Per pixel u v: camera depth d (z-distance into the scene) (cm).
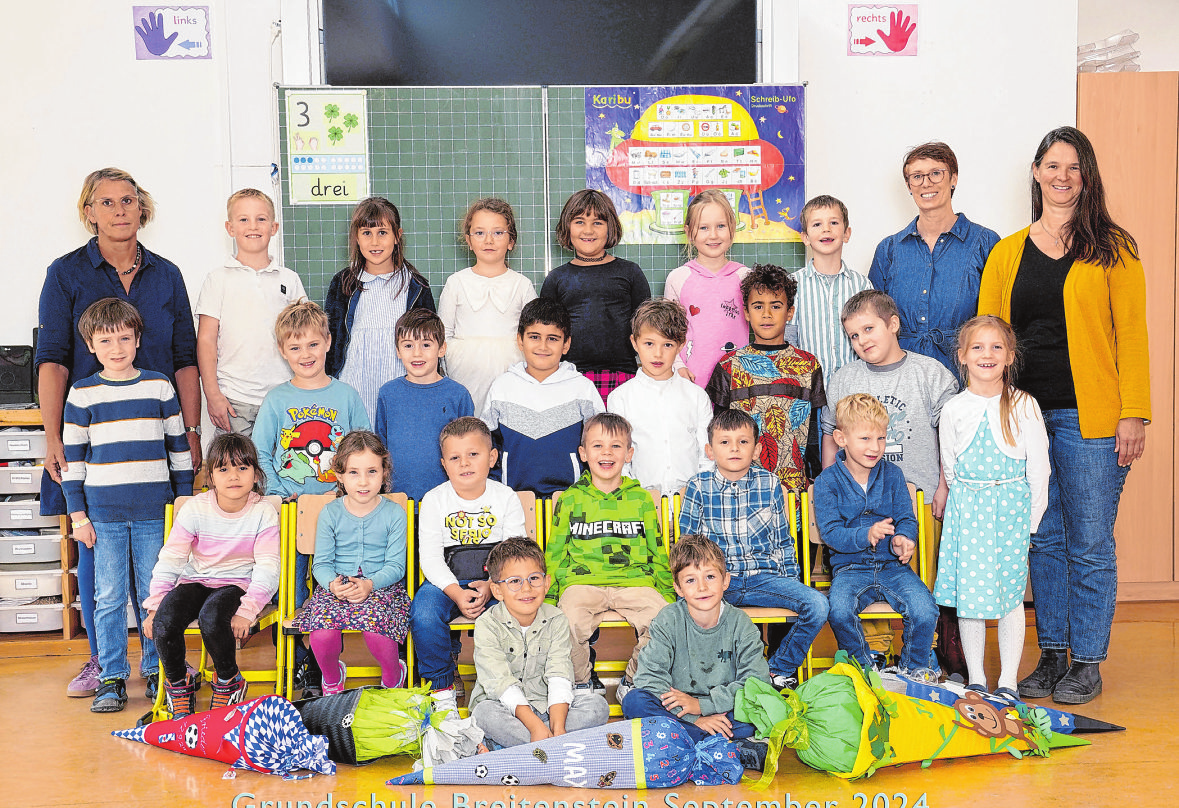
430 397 305
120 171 304
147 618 273
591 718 236
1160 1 455
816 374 310
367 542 274
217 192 388
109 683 283
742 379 310
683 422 305
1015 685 268
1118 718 263
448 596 267
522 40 381
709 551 243
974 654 270
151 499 286
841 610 262
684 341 309
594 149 372
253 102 385
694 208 336
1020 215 407
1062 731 248
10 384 364
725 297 335
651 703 239
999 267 297
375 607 262
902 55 402
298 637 292
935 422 296
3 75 379
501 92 370
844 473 280
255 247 326
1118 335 282
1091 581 279
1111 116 399
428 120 368
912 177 318
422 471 301
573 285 336
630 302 338
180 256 389
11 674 323
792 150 375
